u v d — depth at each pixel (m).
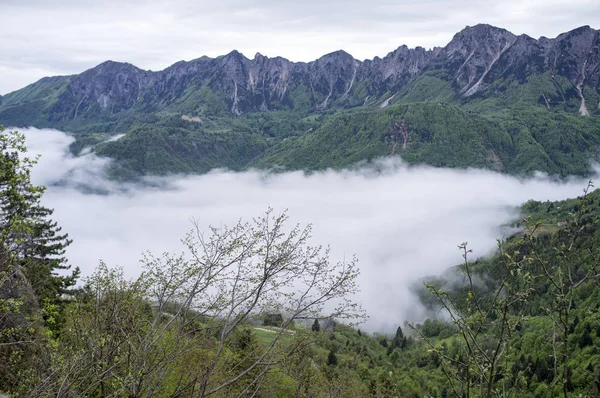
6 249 13.96
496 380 6.15
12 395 14.00
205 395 13.02
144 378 13.45
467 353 6.32
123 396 13.16
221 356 14.20
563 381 5.75
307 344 13.52
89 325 13.87
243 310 13.65
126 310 13.92
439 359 6.61
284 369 14.05
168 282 13.83
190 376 13.79
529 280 6.12
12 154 14.15
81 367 12.70
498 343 6.10
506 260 6.40
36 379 13.45
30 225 14.21
